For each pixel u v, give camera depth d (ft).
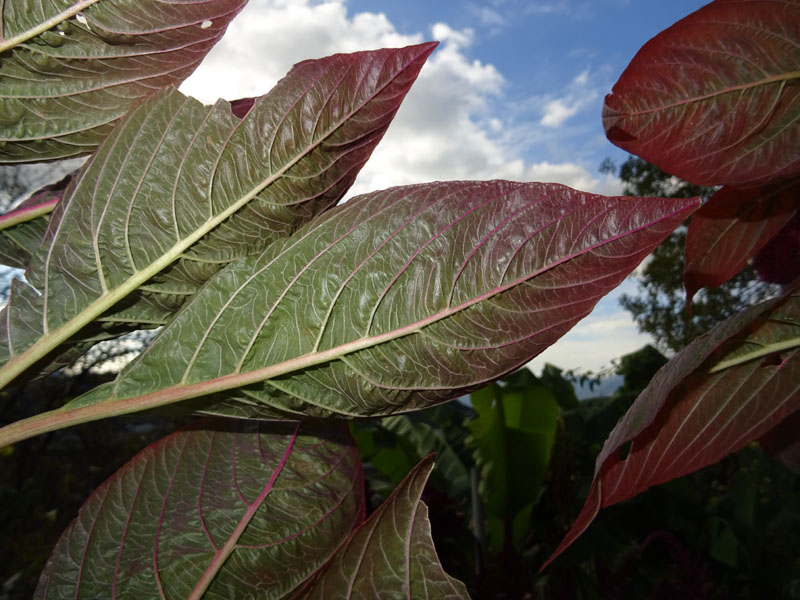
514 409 4.33
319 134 0.57
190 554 0.60
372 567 0.49
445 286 0.53
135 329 0.63
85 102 0.62
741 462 4.79
